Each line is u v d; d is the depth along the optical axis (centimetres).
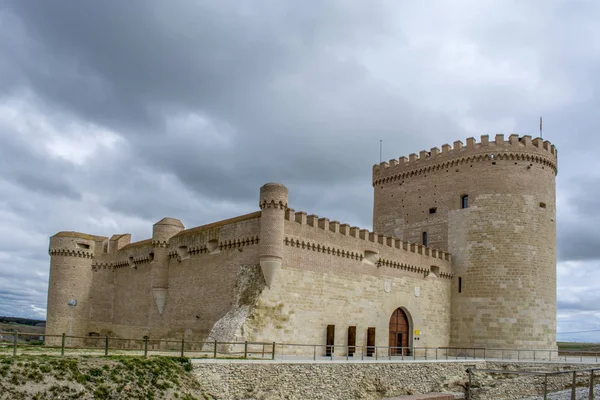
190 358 3288
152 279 5538
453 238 6116
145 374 3005
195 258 5156
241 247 4622
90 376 2845
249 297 4297
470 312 5859
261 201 4434
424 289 5734
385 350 5175
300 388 3622
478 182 6019
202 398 3075
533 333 5653
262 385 3453
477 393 4638
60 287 6450
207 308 4847
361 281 5044
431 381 4547
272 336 4241
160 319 5431
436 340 5791
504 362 5100
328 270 4753
